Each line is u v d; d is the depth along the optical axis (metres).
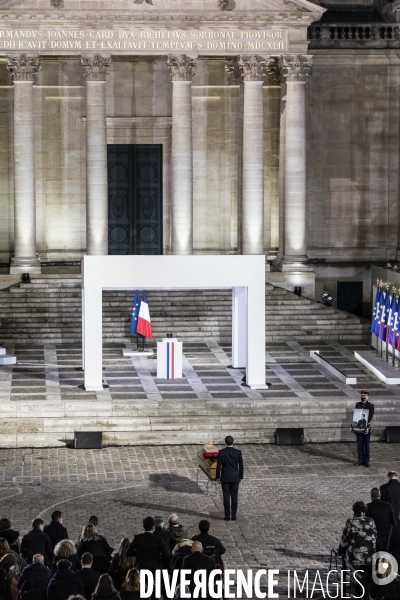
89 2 65.06
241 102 70.62
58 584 26.34
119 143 73.81
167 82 73.75
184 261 51.91
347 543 31.38
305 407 50.69
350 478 43.72
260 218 67.94
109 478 43.53
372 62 74.31
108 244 74.69
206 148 74.19
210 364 58.69
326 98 74.44
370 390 53.19
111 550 30.62
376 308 60.94
